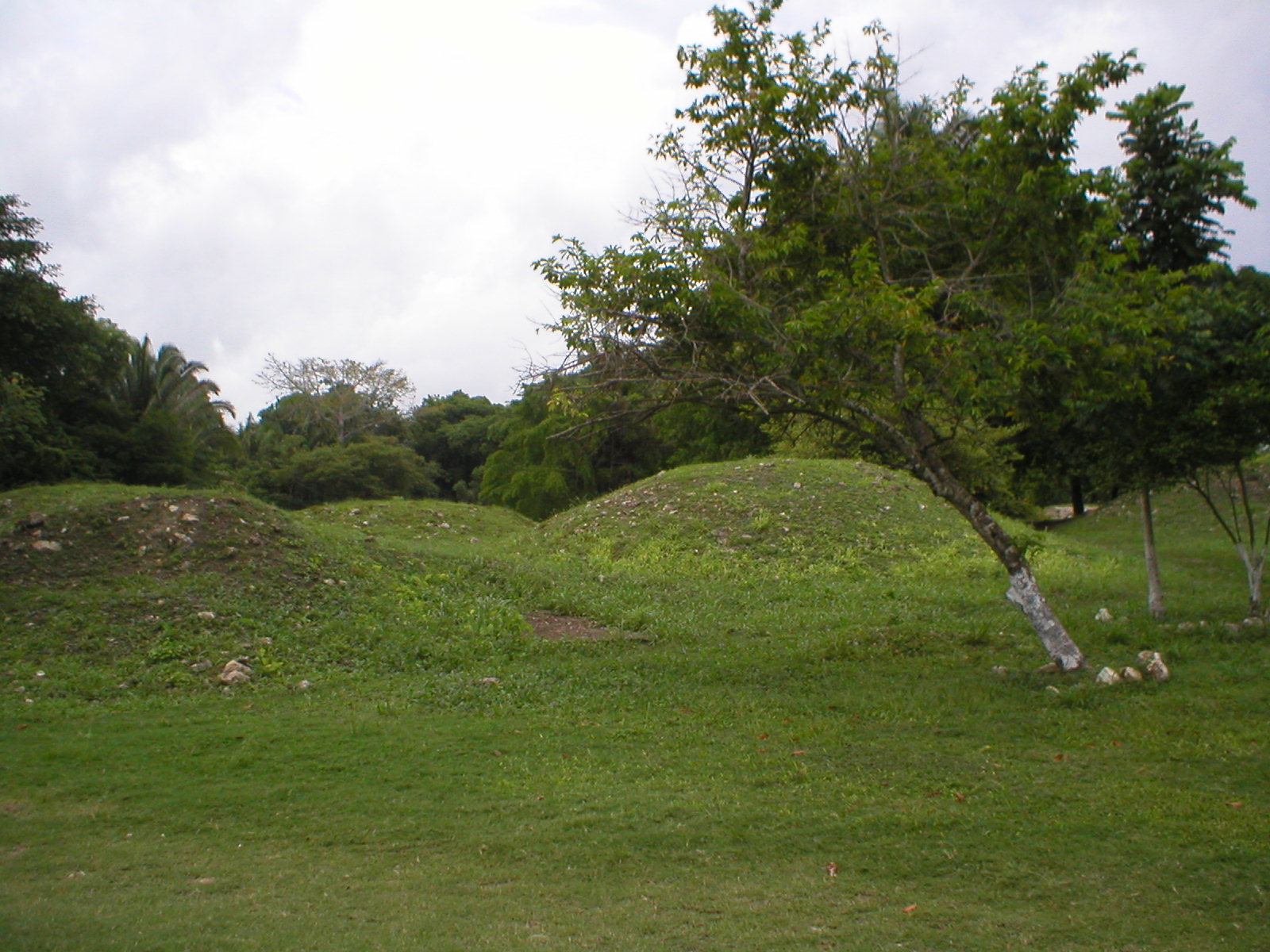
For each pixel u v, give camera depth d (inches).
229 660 400.2
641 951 161.9
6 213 884.6
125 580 464.1
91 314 994.7
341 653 423.8
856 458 1089.4
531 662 429.7
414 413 2461.9
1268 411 407.8
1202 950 155.2
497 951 161.9
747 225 373.1
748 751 280.5
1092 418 440.8
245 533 522.6
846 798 236.2
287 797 248.2
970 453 964.6
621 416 363.3
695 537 761.6
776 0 364.8
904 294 366.3
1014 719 299.4
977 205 365.1
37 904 182.4
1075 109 348.8
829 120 373.4
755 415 372.8
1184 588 604.1
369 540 598.5
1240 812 212.1
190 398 1486.2
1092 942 160.1
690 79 367.9
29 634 411.2
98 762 278.2
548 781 258.5
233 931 170.4
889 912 175.5
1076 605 541.3
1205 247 465.1
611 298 344.8
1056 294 360.8
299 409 2283.5
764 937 166.6
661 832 218.8
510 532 962.1
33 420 861.2
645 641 479.2
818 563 700.7
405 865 204.7
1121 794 228.1
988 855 198.8
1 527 502.6
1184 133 453.4
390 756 283.0
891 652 423.2
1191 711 294.4
